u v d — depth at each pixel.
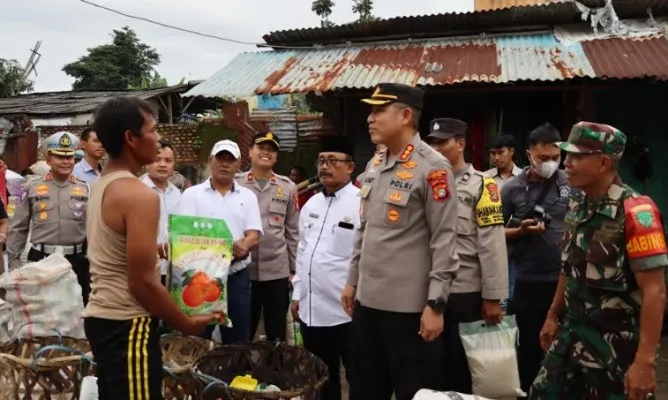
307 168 8.10
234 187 3.87
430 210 2.59
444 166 2.60
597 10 6.17
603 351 2.41
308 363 2.78
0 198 4.56
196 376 2.52
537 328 3.62
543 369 2.70
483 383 3.10
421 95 2.73
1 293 3.50
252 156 4.34
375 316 2.75
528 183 3.76
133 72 30.59
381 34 6.93
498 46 6.29
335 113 7.29
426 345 2.67
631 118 6.13
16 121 11.78
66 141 4.57
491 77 5.40
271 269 4.21
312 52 6.98
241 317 3.73
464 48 6.38
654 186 6.16
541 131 3.61
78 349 2.96
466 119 6.58
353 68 6.17
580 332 2.50
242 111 8.44
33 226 4.59
